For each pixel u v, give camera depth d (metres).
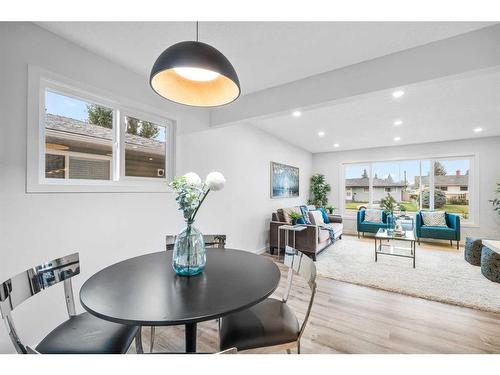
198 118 3.03
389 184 6.17
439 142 5.45
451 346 1.74
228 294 1.05
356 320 2.10
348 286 2.86
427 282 2.96
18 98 1.56
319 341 1.80
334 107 3.24
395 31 1.69
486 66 1.62
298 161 6.14
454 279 3.05
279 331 1.20
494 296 2.55
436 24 1.61
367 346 1.74
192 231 1.32
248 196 4.07
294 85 2.47
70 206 1.83
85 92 1.96
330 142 5.59
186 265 1.26
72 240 1.83
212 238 2.14
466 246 3.84
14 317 1.56
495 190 4.88
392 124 4.06
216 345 1.77
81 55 1.90
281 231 4.30
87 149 2.03
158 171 2.63
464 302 2.41
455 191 5.38
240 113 2.88
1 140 1.49
